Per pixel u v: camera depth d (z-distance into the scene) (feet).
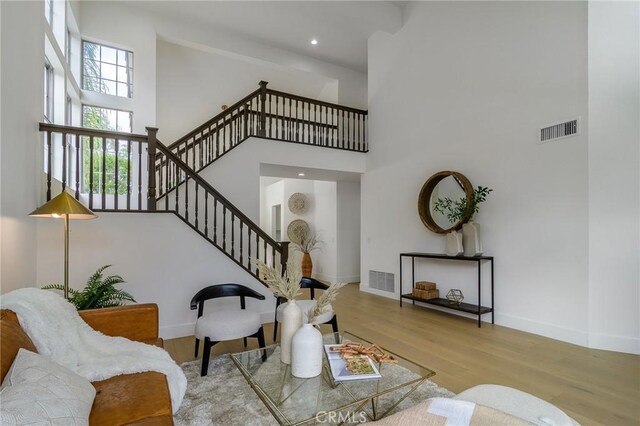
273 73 24.50
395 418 4.42
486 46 14.21
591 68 10.98
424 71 17.08
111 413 4.68
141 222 11.64
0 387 4.12
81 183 16.72
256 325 9.59
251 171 17.35
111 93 17.80
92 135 11.11
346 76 25.12
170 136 21.35
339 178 23.31
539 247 12.23
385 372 6.55
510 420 4.18
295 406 5.46
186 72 21.93
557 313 11.68
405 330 12.80
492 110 13.92
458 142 15.26
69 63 16.21
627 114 10.39
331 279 25.12
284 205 30.32
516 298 12.89
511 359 9.94
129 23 17.83
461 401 4.64
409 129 17.84
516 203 12.97
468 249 13.98
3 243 7.81
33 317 5.62
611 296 10.60
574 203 11.32
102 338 6.85
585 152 11.07
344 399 5.68
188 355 10.30
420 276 16.98
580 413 7.13
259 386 6.04
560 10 11.81
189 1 17.56
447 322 13.87
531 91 12.60
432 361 9.82
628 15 10.41
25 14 9.34
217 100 22.85
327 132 19.72
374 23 17.92
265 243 13.38
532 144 12.52
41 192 10.71
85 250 10.86
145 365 6.02
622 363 9.58
